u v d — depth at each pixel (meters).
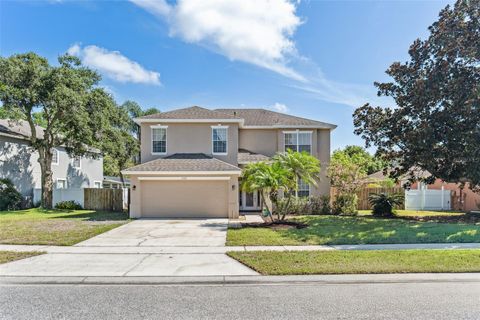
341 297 5.44
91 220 16.39
